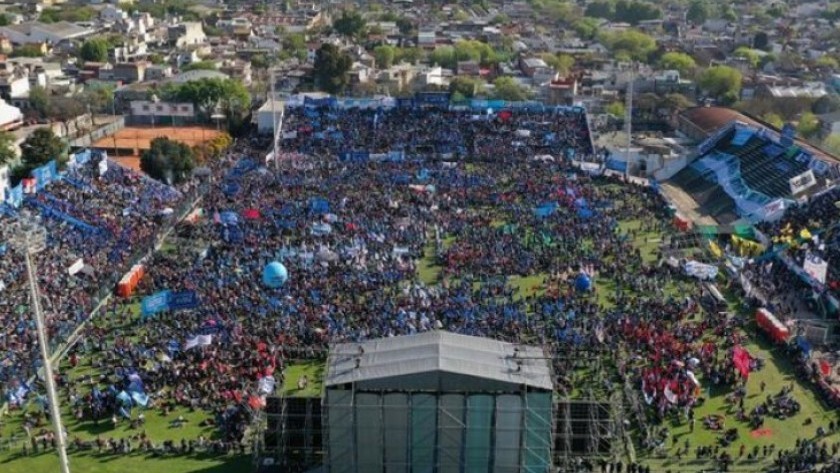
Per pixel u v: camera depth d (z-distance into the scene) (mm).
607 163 157750
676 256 113000
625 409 74438
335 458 62344
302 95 198125
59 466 66375
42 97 193500
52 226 112188
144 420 72688
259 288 95438
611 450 67875
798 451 68875
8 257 99062
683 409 74562
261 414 69812
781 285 103188
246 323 87250
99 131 187625
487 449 61812
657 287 101062
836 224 114000
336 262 104812
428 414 61000
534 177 148000
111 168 139250
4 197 115312
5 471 65625
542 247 113250
